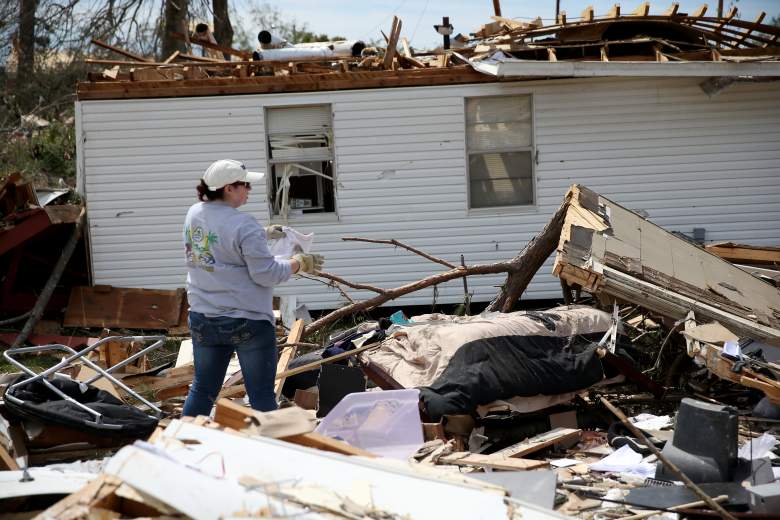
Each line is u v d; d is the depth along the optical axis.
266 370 4.91
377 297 8.57
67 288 11.81
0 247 10.32
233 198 4.81
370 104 11.48
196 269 4.80
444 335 5.95
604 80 11.53
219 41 20.03
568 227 7.12
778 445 5.22
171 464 3.04
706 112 11.59
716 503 3.85
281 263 4.84
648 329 7.80
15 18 18.97
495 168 11.75
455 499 3.40
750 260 9.73
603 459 5.14
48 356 9.54
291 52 11.98
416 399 5.29
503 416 5.83
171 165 11.47
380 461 3.92
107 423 5.02
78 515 3.02
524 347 5.88
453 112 11.52
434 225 11.68
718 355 5.77
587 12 11.31
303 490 3.17
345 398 5.27
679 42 11.61
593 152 11.65
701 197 11.72
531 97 11.59
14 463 4.70
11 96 19.52
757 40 11.80
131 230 11.53
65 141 17.36
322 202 11.78
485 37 13.16
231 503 2.89
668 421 5.84
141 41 19.14
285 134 11.57
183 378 6.75
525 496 3.94
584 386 5.95
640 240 7.54
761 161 11.67
